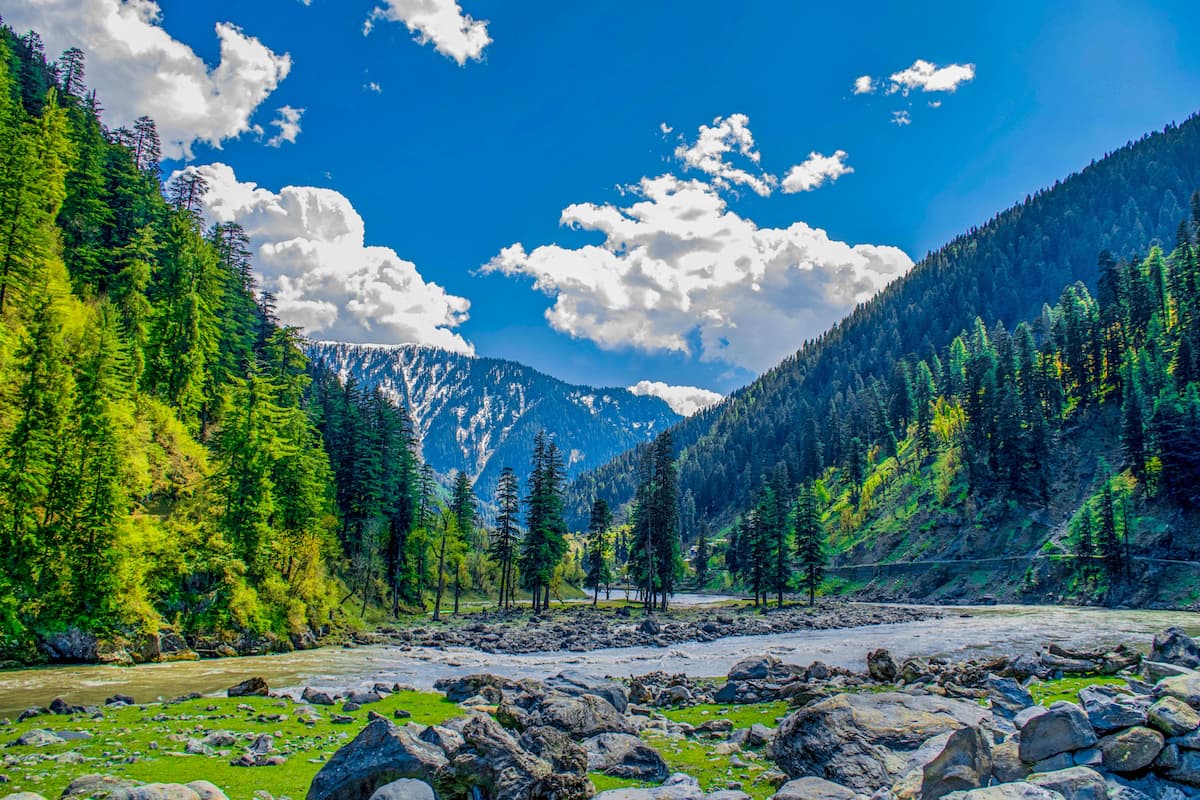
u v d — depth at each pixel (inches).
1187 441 3506.4
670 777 537.3
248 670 1370.6
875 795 449.4
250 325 3494.1
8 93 2351.1
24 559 1455.5
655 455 3558.1
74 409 1605.6
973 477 4800.7
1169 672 809.5
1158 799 399.2
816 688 924.6
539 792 423.2
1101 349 5017.2
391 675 1310.3
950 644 1690.5
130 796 378.0
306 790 481.7
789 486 7293.3
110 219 2842.0
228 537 1934.1
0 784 472.7
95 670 1338.6
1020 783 367.2
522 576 3538.4
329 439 3302.2
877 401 7421.3
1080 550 3627.0
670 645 1967.3
